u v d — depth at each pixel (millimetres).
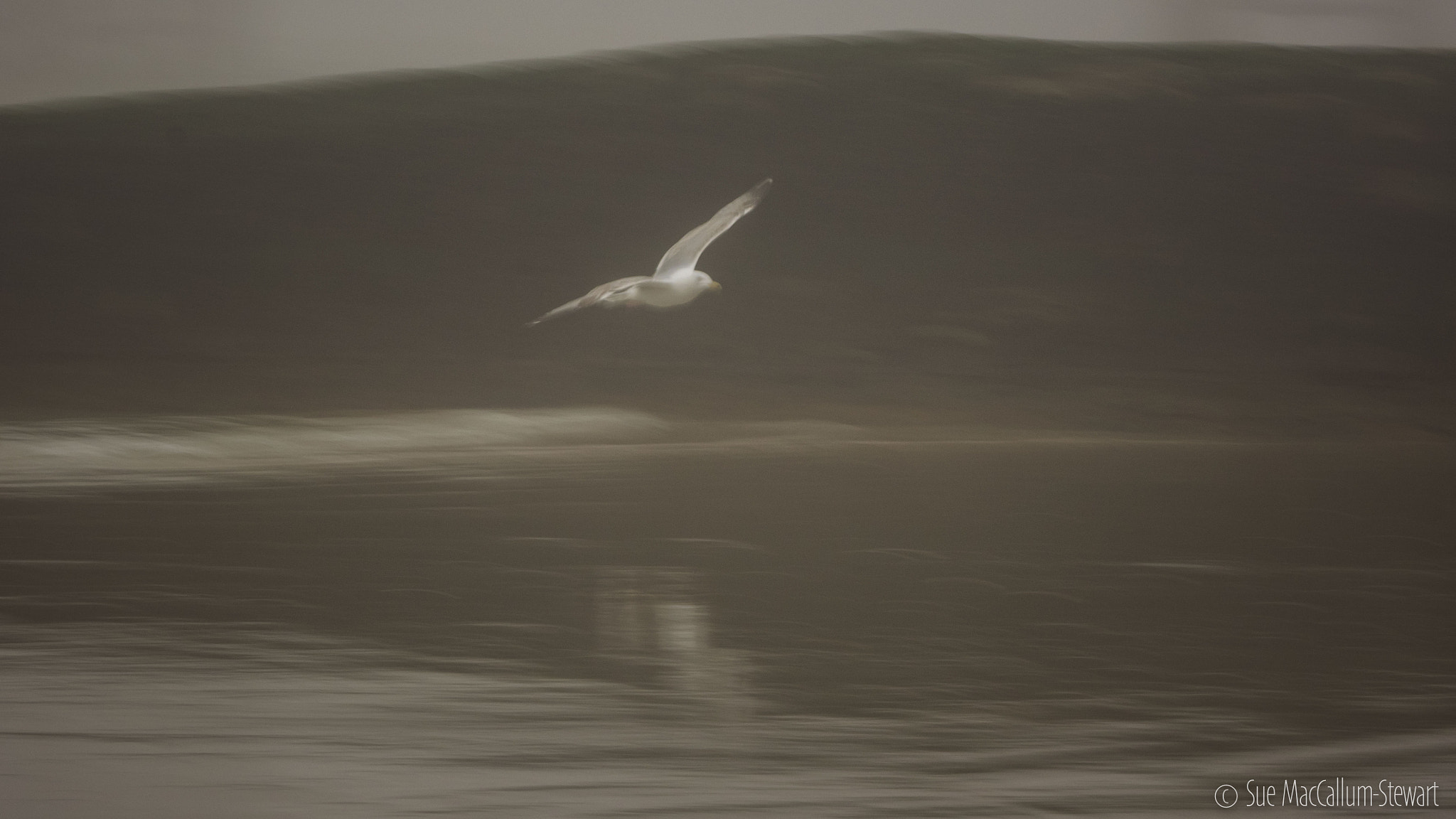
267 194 38094
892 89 42562
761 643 9125
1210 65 44219
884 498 16812
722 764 6539
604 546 12922
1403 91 43469
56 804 5824
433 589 10805
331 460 20453
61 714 7164
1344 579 11508
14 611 9758
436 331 32625
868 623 9742
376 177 38750
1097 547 13000
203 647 8750
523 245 36312
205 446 20969
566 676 8195
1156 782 6320
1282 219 38125
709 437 24922
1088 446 24891
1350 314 34594
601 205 37938
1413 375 31922
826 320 32875
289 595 10516
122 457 19812
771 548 12875
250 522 14336
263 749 6652
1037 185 38844
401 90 42844
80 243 35969
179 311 33438
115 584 10844
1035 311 33781
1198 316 34156
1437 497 17406
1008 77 43188
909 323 33031
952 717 7406
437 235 36656
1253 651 8977
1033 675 8320
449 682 7992
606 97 42188
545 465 20391
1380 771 6504
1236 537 13719
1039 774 6418
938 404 28219
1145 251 36531
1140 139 40781
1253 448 25375
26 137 40125
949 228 36938
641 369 29969
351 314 33562
